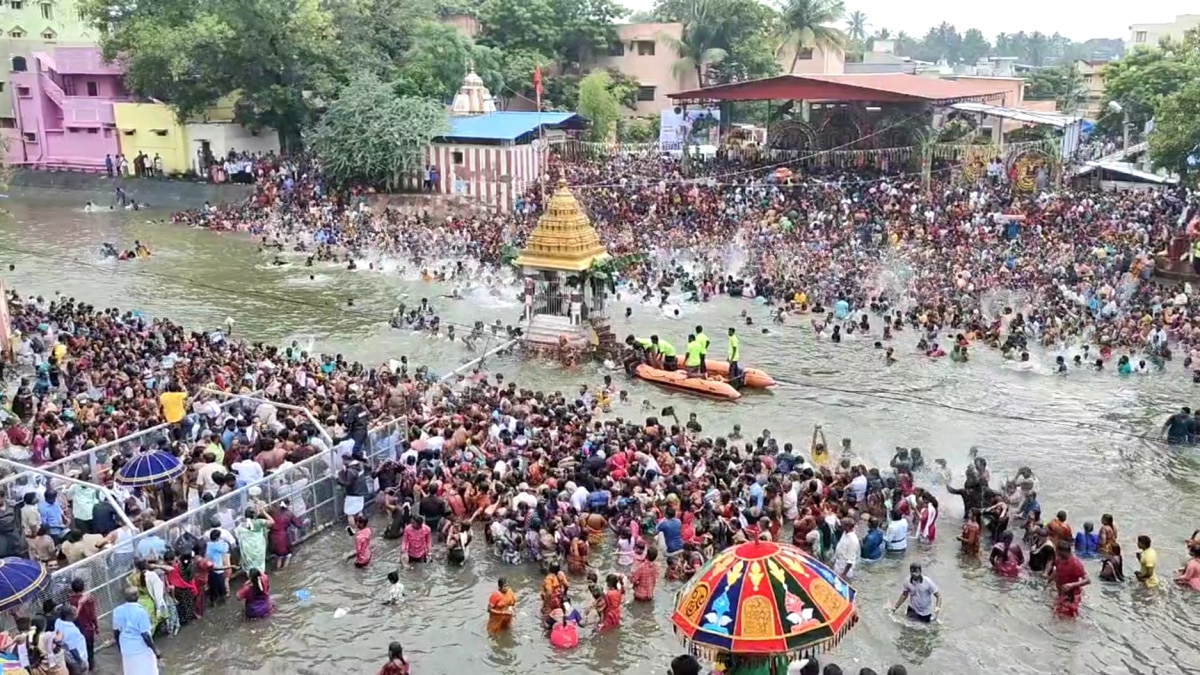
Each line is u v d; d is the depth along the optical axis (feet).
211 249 162.61
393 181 188.44
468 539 60.39
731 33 254.68
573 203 104.22
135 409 74.59
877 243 140.26
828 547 59.77
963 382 96.07
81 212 199.82
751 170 181.78
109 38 213.25
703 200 164.76
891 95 175.94
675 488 63.16
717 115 245.24
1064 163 183.42
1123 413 87.35
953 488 66.49
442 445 70.13
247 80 206.49
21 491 59.72
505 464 66.33
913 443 80.69
